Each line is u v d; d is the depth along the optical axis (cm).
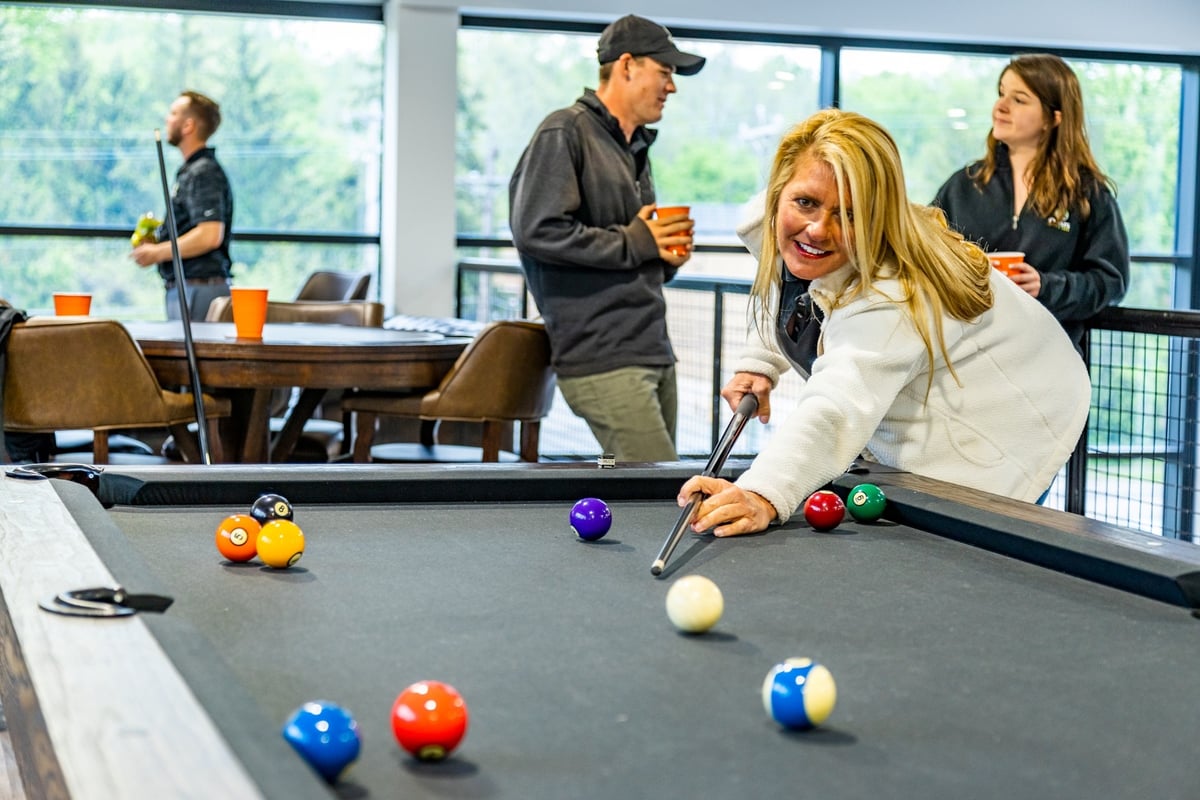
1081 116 317
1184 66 766
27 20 646
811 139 200
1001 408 210
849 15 702
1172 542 158
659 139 720
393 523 181
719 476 206
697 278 442
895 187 194
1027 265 294
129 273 667
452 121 661
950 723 104
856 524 187
